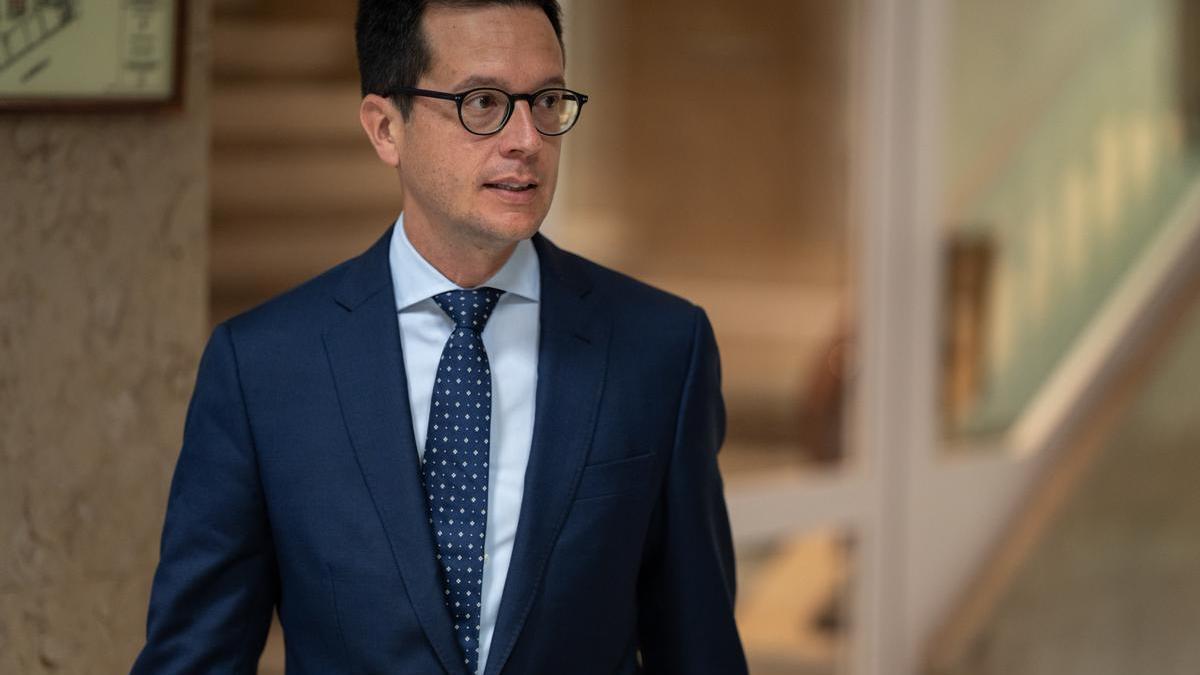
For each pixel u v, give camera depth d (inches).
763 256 471.8
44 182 272.7
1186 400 585.0
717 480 236.4
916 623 529.7
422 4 205.0
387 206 391.5
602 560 218.2
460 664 209.9
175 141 288.5
